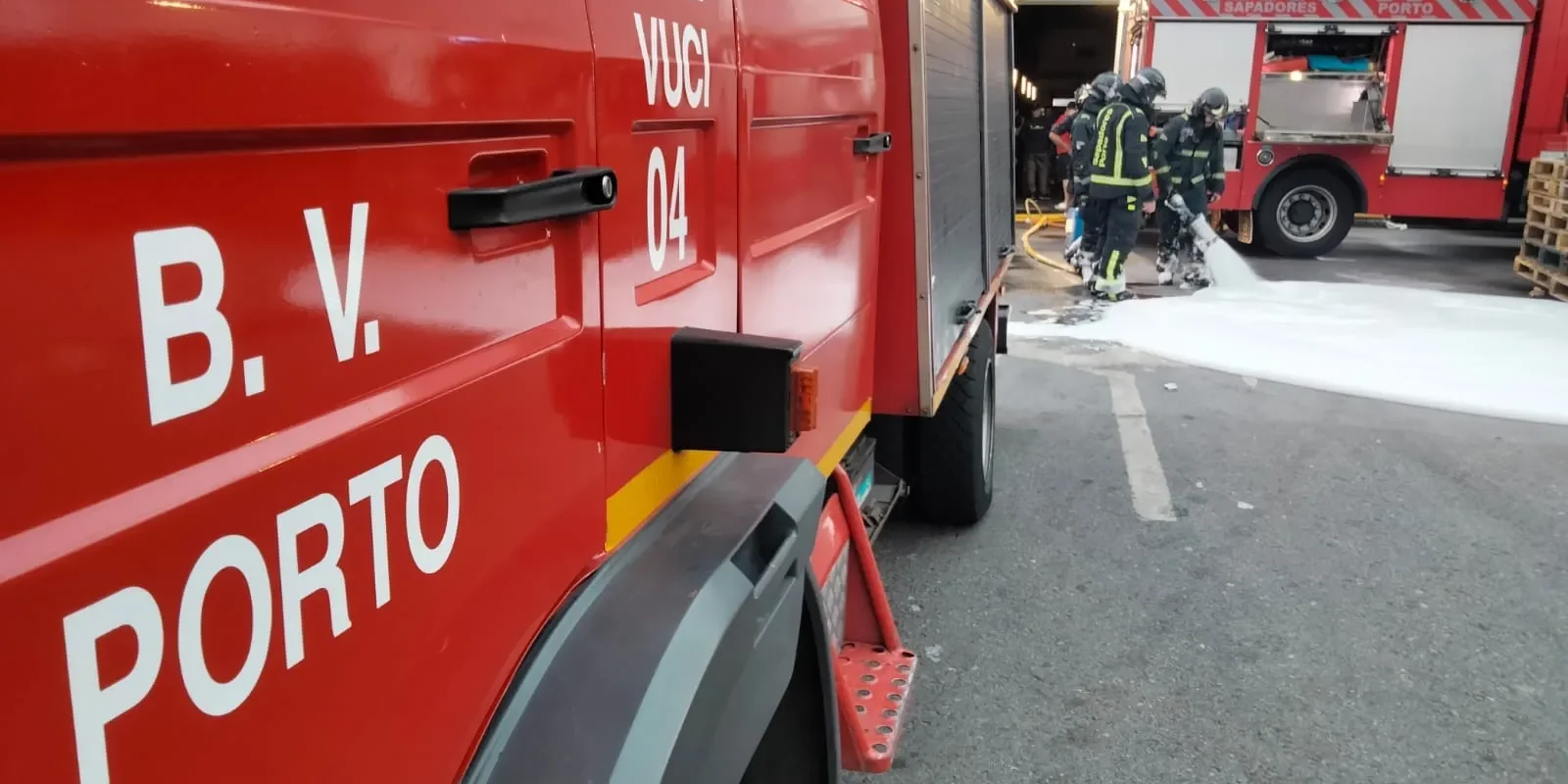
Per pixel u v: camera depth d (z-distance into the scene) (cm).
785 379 154
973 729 320
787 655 162
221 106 75
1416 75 1201
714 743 134
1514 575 425
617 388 138
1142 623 384
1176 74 1235
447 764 108
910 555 437
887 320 313
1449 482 525
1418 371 714
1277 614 391
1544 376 700
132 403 70
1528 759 309
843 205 255
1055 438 589
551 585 125
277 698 84
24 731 64
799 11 210
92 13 66
